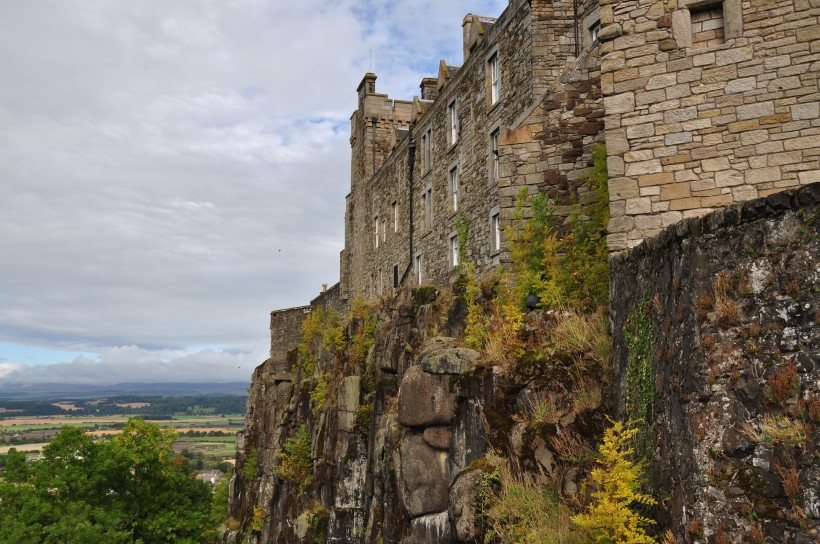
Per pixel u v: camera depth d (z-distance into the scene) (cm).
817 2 924
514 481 954
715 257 686
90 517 2836
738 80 953
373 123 3969
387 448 1605
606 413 960
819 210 614
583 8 1839
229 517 4916
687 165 966
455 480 1027
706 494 637
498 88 2133
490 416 1106
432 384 1288
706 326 673
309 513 2533
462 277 1900
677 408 710
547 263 1364
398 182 3266
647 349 828
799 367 602
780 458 595
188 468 3756
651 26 1004
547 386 1078
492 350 1236
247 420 5397
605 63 1023
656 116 988
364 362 2567
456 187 2561
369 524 1798
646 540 707
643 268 867
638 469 760
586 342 1093
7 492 2753
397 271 3212
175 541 3058
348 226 4306
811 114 916
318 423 2936
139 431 3188
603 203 1355
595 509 746
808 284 612
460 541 983
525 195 1449
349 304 4106
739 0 961
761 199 651
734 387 641
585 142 1445
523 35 1944
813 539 561
